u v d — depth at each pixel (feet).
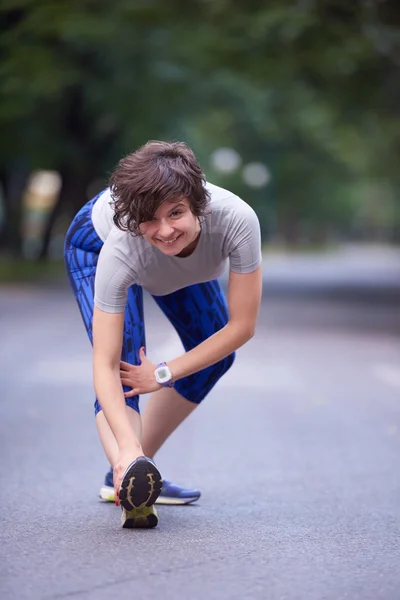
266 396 34.01
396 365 43.16
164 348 46.55
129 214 13.92
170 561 13.99
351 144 145.18
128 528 16.06
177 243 14.16
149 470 14.70
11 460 22.80
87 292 16.35
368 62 79.97
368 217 404.36
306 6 70.90
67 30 87.51
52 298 85.71
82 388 35.32
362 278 142.00
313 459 23.22
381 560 14.29
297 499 18.85
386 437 26.32
